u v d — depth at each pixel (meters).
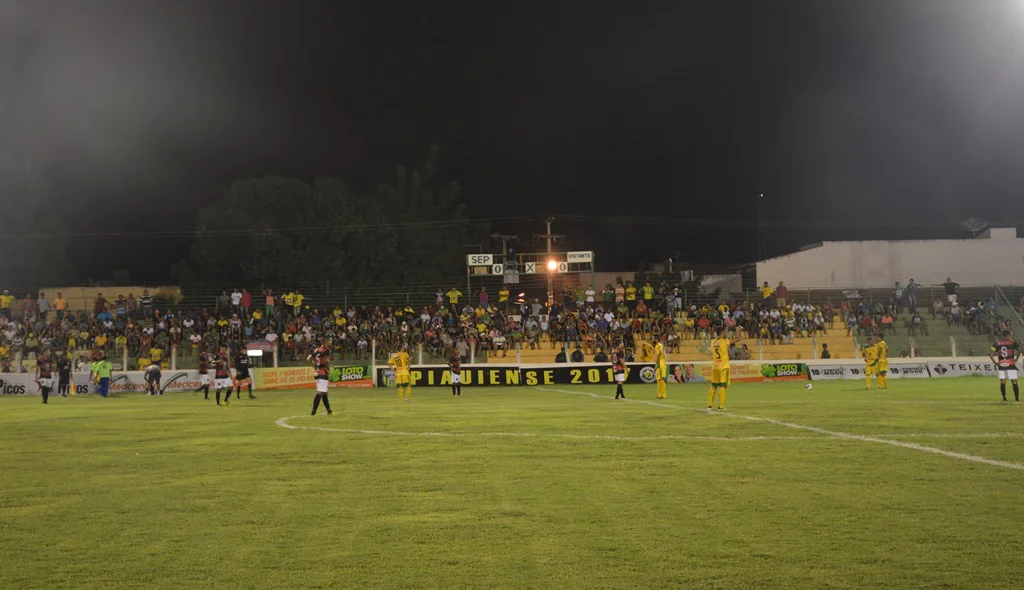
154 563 6.84
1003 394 23.14
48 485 10.35
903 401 23.45
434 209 70.19
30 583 6.34
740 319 50.31
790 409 20.58
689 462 11.75
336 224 59.88
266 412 22.77
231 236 59.84
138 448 14.01
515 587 6.16
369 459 12.35
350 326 47.28
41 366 29.45
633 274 62.72
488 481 10.35
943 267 60.66
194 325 47.78
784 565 6.64
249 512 8.68
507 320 49.34
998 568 6.51
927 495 9.25
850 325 49.47
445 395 32.47
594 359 43.44
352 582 6.31
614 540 7.44
